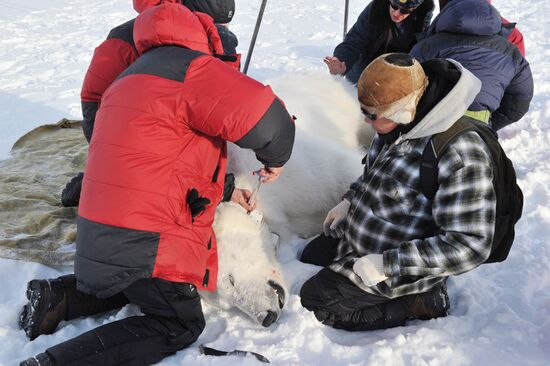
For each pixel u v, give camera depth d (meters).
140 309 2.57
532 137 4.47
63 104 5.70
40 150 4.39
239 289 2.53
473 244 2.03
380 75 1.99
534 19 9.65
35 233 3.30
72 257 2.97
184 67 2.24
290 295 2.63
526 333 2.38
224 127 2.20
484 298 2.64
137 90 2.21
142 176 2.17
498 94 3.33
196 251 2.30
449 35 3.30
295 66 7.12
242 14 10.72
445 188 2.06
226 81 2.21
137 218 2.16
